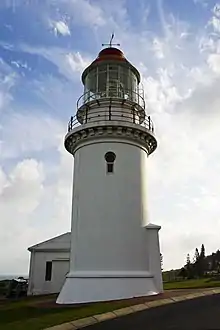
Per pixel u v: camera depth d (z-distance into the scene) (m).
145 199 18.55
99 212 17.44
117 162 18.03
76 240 17.66
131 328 10.37
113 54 20.92
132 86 20.78
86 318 11.89
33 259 28.22
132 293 16.06
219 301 14.26
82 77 21.30
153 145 19.81
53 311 13.99
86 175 18.14
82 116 19.94
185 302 14.11
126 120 18.83
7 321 12.88
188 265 64.12
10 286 28.56
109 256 16.84
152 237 17.73
